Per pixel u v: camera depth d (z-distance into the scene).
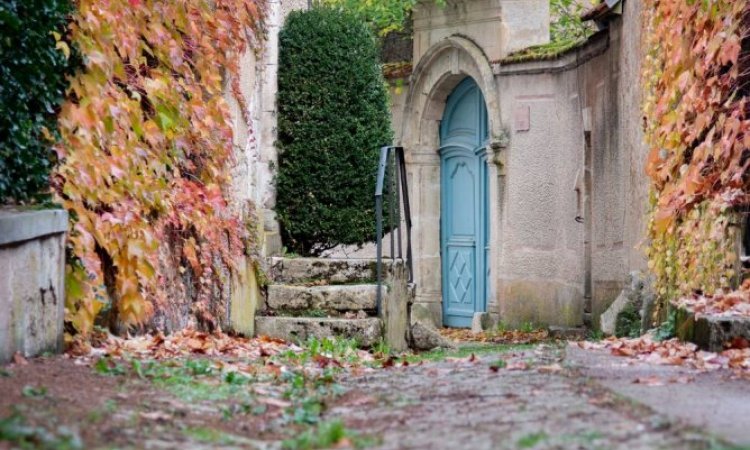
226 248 9.59
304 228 12.41
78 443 4.21
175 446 4.49
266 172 12.20
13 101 6.48
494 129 16.27
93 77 7.34
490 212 16.69
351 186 12.56
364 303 10.58
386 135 12.88
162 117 8.28
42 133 6.89
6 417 4.59
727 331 7.16
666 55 10.27
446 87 17.69
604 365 6.57
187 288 8.91
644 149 11.22
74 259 6.97
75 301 6.93
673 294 10.02
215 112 9.37
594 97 13.72
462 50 16.91
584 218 14.04
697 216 9.39
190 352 7.95
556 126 15.39
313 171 12.48
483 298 17.25
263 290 10.73
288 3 13.44
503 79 16.22
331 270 11.14
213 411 5.48
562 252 15.15
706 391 5.54
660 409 4.91
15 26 6.20
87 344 6.98
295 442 4.66
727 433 4.40
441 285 18.12
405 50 18.78
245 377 6.63
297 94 12.55
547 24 16.39
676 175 10.02
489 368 6.77
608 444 4.21
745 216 9.11
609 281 13.09
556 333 14.12
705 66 9.27
